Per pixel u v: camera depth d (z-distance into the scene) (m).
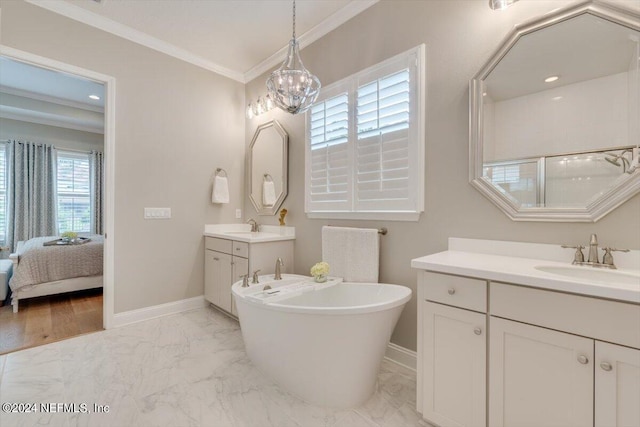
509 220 1.66
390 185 2.17
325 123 2.62
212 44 3.01
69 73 2.49
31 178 4.96
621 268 1.34
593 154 1.42
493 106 1.70
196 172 3.27
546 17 1.52
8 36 2.23
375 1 2.27
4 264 3.54
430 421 1.47
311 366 1.66
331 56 2.59
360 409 1.64
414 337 2.04
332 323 1.56
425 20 2.00
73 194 5.45
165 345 2.37
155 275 2.98
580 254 1.41
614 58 1.37
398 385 1.88
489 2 1.65
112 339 2.46
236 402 1.68
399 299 1.72
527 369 1.18
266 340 1.83
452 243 1.87
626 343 0.98
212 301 3.15
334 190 2.56
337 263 2.36
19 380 1.87
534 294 1.16
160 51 3.00
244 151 3.67
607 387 1.01
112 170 2.70
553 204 1.53
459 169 1.84
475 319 1.32
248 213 3.60
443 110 1.91
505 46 1.65
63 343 2.38
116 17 2.60
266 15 2.53
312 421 1.54
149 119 2.93
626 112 1.34
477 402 1.31
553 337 1.12
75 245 3.56
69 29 2.48
